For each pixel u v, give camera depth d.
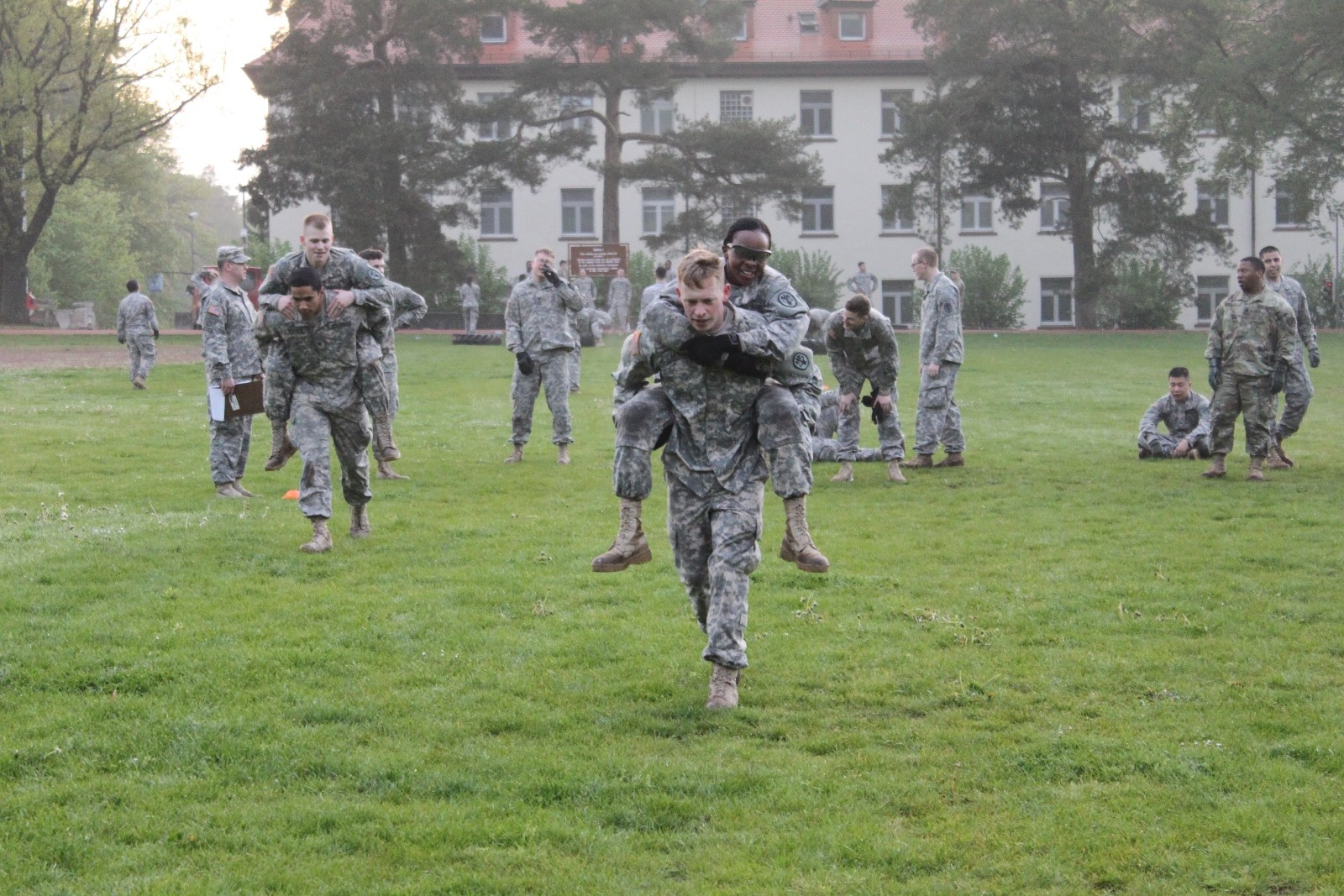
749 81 60.53
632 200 61.03
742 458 6.02
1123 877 4.28
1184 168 46.47
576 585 8.47
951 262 58.97
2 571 8.59
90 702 6.00
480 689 6.32
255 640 7.08
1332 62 41.19
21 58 45.84
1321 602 7.97
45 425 17.69
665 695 6.22
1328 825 4.64
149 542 9.61
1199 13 43.50
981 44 45.91
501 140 46.88
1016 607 7.86
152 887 4.18
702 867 4.38
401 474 13.60
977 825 4.70
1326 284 55.25
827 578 8.70
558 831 4.64
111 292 75.06
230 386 11.86
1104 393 23.52
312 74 45.78
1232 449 15.95
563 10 45.09
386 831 4.64
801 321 6.00
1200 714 5.90
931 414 14.23
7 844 4.50
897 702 6.10
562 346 14.47
